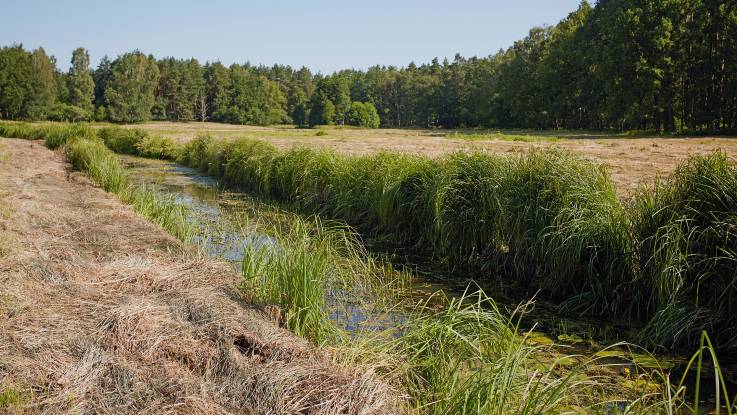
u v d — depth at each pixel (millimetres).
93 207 10305
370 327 5805
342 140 37719
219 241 9328
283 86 125625
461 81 94000
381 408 3652
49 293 5203
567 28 60875
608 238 6879
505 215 8273
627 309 6637
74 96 87438
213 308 5066
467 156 9953
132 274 5969
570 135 44375
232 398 3656
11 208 8766
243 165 17234
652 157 20188
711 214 6137
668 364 5230
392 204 10477
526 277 7934
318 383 3846
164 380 3785
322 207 12391
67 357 3957
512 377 3896
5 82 74750
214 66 106625
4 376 3574
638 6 43625
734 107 41562
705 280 5980
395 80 112938
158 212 10328
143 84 91938
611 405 4395
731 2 39969
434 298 7195
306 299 5344
